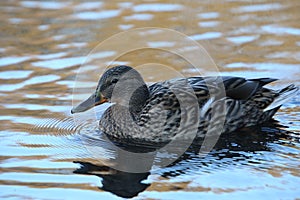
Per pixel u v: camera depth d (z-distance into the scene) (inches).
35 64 639.8
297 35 697.6
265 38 692.1
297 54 653.9
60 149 476.4
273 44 677.9
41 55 660.7
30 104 554.9
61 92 581.3
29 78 608.1
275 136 496.1
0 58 651.5
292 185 411.5
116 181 423.2
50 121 526.9
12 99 564.1
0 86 589.6
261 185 412.8
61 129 514.6
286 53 657.0
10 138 492.1
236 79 524.4
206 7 781.9
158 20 738.2
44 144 483.8
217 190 407.8
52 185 416.8
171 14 758.5
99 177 430.0
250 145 482.3
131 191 408.2
